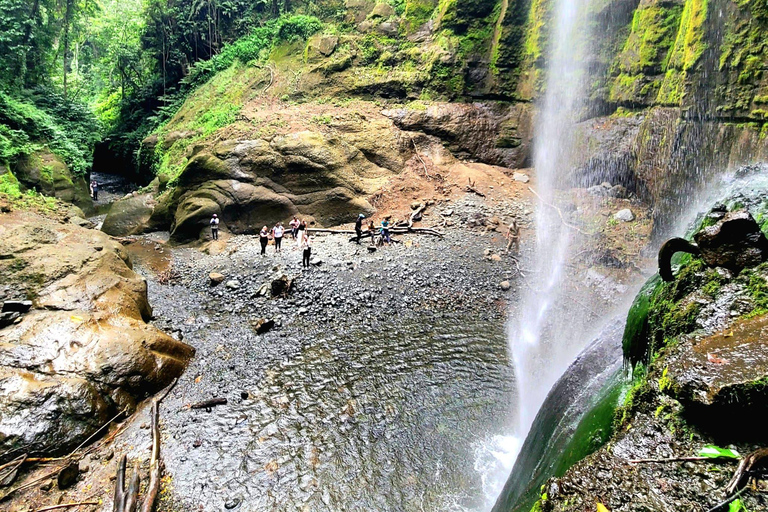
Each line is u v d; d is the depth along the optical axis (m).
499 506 4.71
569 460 3.33
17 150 19.70
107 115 39.16
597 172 17.75
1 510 6.11
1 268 9.89
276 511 6.52
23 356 8.02
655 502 2.11
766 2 10.81
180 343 10.30
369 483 7.03
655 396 2.71
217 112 25.20
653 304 3.64
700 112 12.69
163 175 23.09
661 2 15.82
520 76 22.02
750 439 2.23
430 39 24.20
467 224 17.77
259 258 16.11
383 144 21.23
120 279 11.36
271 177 19.20
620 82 17.45
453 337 11.57
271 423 8.25
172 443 7.63
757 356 2.34
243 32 30.30
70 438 7.23
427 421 8.40
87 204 24.44
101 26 34.44
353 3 26.22
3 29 22.83
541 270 14.55
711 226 3.25
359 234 17.00
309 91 24.23
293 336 11.42
